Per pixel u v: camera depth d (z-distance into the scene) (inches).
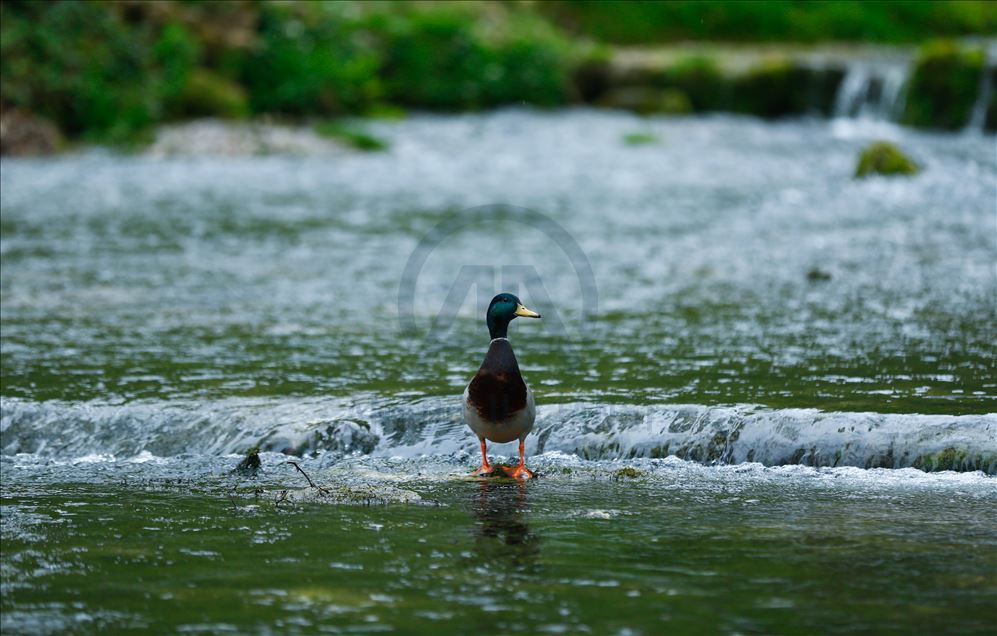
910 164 852.0
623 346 414.0
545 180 920.3
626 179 914.1
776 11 1809.8
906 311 458.0
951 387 343.0
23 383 363.3
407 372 382.0
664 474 293.6
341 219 740.7
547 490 278.7
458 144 1160.8
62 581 218.5
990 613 199.6
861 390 340.8
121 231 681.0
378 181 921.5
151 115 1140.5
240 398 346.3
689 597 207.8
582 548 234.5
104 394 351.3
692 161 1010.1
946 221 676.1
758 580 215.6
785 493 275.0
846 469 295.4
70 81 1115.3
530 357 401.4
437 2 1615.4
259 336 434.9
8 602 208.4
